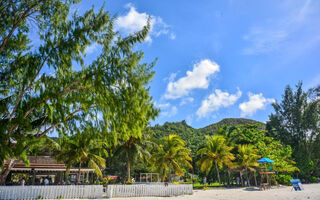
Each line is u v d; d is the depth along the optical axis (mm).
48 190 15672
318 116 51781
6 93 12688
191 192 21797
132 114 11250
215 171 44000
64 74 11430
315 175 52812
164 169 32281
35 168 25375
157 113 11391
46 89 10594
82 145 26125
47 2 11562
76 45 10953
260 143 39844
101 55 11344
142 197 18281
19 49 13930
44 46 11031
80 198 16609
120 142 32031
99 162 29125
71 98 11352
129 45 11438
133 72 11516
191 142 93188
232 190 27609
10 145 11625
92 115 12930
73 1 11891
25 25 13406
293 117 53625
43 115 14352
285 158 42250
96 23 11234
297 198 17969
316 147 51688
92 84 11188
